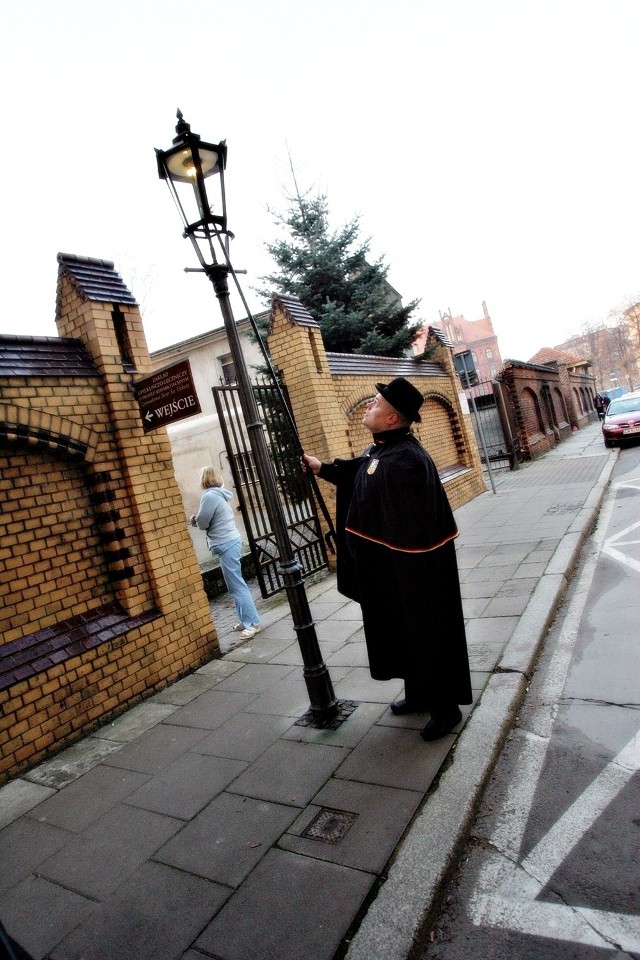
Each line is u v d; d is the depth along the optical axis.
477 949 1.98
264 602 7.25
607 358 87.00
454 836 2.42
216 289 3.56
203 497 5.89
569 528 7.68
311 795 2.93
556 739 3.13
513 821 2.56
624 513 8.44
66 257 4.99
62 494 4.52
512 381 19.05
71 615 4.45
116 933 2.28
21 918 2.46
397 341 13.27
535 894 2.16
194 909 2.32
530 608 4.94
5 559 4.09
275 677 4.66
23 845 3.02
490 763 2.92
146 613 4.88
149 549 4.92
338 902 2.20
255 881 2.41
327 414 7.99
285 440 7.53
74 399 4.62
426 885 2.20
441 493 3.14
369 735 3.40
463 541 8.23
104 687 4.41
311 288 13.80
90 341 4.88
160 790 3.30
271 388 7.43
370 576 3.34
